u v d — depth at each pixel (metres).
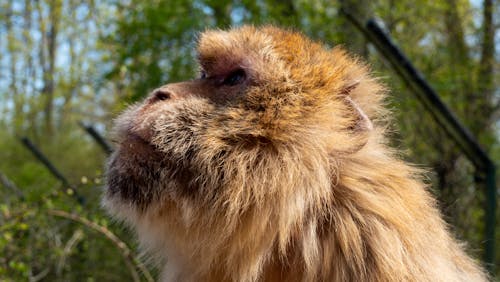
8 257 1.04
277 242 0.72
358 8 1.52
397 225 0.71
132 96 1.67
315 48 0.75
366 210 0.71
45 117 3.39
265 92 0.72
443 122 1.02
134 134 0.73
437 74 1.50
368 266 0.71
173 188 0.72
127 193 0.72
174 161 0.72
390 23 1.60
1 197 1.36
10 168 2.69
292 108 0.72
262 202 0.71
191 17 1.63
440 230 0.74
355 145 0.73
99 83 2.09
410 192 0.73
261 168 0.71
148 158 0.72
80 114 3.42
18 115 3.36
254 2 1.61
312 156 0.71
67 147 2.69
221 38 0.75
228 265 0.72
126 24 1.74
